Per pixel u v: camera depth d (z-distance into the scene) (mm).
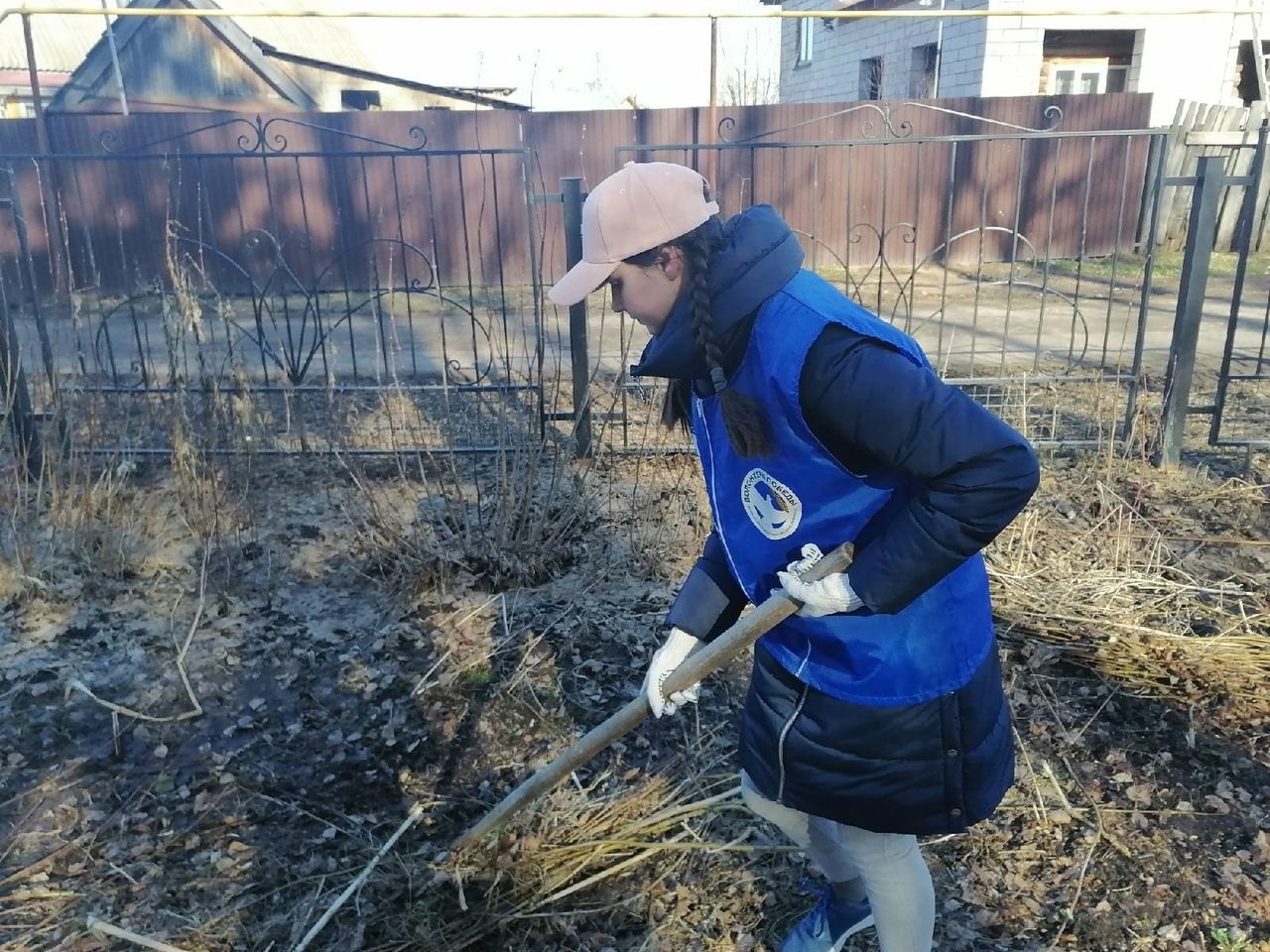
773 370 1656
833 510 1762
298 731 3402
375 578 4316
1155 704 3434
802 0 20922
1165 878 2715
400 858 2834
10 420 5082
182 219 11719
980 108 12508
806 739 1907
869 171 12602
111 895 2707
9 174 5094
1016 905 2645
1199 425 6445
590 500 4805
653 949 2545
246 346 9164
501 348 8906
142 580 4324
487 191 12195
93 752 3301
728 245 1686
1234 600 4117
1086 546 4578
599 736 2260
